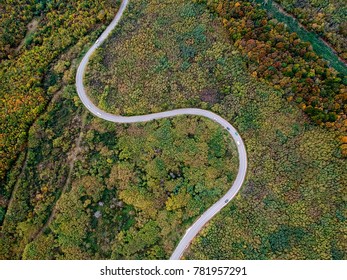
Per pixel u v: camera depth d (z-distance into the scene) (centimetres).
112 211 9569
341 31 11025
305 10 11394
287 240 8781
